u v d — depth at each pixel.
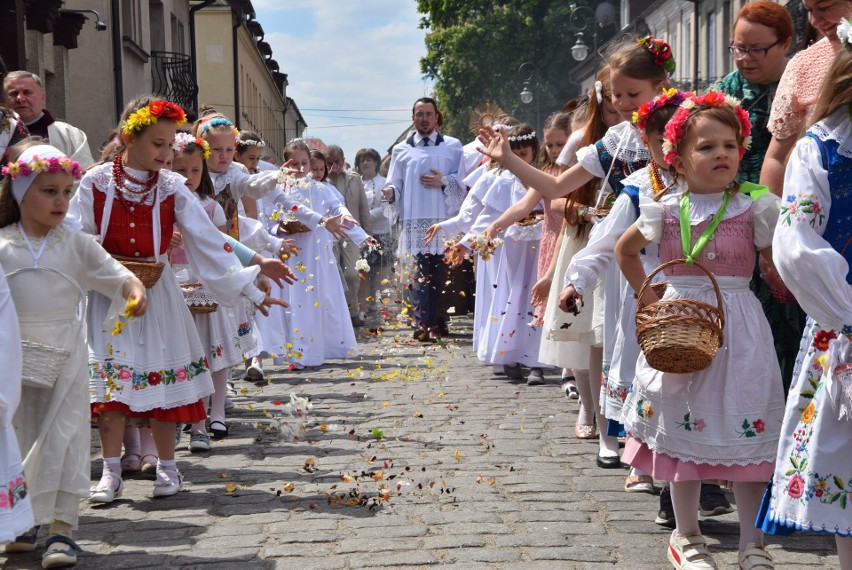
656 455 4.18
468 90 49.06
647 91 5.28
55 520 4.53
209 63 38.72
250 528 5.00
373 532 4.89
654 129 4.44
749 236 4.13
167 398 5.55
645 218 4.21
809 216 3.44
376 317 16.16
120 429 5.58
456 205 12.63
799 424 3.50
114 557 4.63
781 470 3.54
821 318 3.41
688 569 4.16
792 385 3.63
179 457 6.57
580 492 5.59
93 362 5.45
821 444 3.40
